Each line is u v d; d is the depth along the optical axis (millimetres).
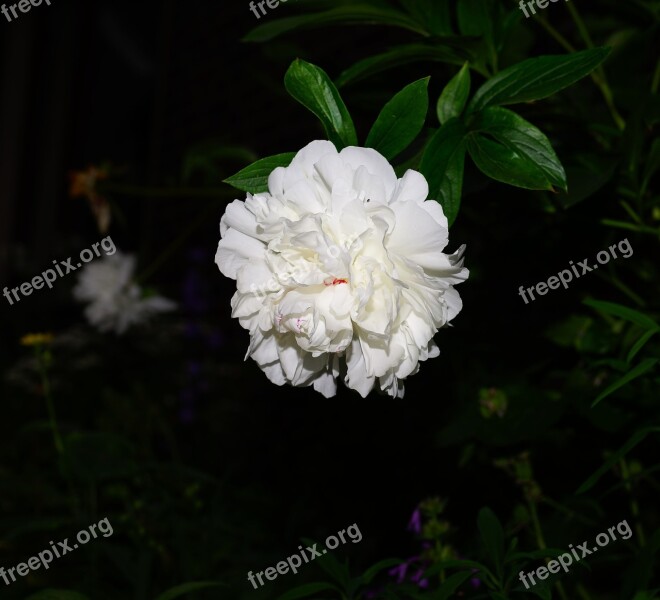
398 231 569
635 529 918
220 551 1123
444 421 1238
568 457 978
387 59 714
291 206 581
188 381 2057
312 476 1514
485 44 727
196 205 2596
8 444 1847
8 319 3443
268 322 597
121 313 1377
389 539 1278
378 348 589
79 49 4078
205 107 2666
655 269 909
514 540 682
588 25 946
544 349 1091
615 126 839
